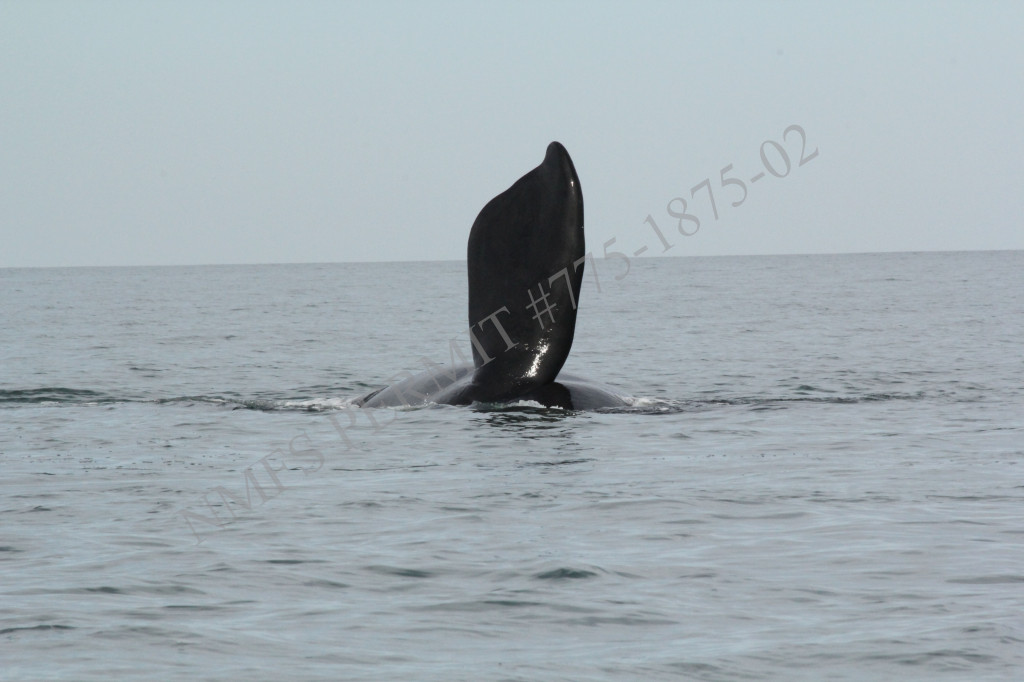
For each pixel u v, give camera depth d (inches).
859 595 1189.7
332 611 1152.2
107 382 3358.8
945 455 2006.6
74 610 1145.4
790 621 1111.6
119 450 2123.5
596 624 1111.6
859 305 7313.0
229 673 976.9
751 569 1289.4
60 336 5177.2
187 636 1070.4
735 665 996.6
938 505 1603.1
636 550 1373.0
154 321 6387.8
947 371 3464.6
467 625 1111.0
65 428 2379.4
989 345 4325.8
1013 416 2472.9
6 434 2304.4
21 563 1325.0
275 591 1219.9
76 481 1828.2
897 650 1020.5
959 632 1061.1
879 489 1718.8
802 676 971.3
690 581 1245.7
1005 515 1535.4
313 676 973.2
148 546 1405.0
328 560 1337.4
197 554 1365.7
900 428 2308.1
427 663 1007.0
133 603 1172.5
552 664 1003.9
